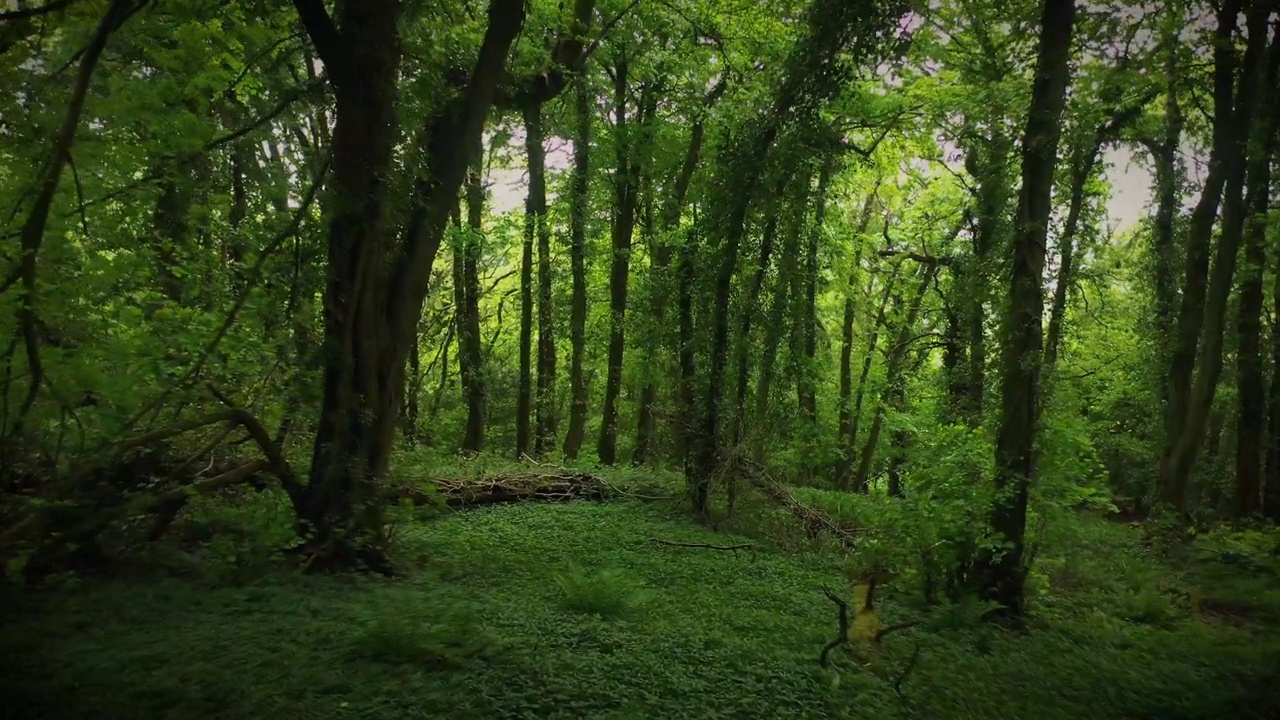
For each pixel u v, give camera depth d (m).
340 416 8.76
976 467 9.53
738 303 14.98
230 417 8.20
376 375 9.08
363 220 8.67
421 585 8.09
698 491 14.66
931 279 24.72
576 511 14.26
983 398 10.79
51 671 4.68
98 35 6.70
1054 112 9.17
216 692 4.57
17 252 6.89
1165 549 14.22
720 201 14.70
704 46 19.11
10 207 7.57
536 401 23.86
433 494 10.41
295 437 9.68
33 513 6.93
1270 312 19.09
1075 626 9.00
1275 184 15.73
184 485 8.44
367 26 8.59
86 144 7.95
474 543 10.95
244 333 8.70
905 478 10.44
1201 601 10.91
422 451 13.58
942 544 9.30
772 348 15.77
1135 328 21.88
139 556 7.44
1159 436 20.39
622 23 17.70
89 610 5.95
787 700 5.50
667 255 21.69
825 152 14.37
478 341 22.77
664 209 20.64
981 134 13.91
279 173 8.88
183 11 8.65
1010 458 9.23
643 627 7.06
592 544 11.50
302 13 8.46
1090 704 6.22
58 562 7.00
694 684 5.56
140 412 7.85
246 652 5.23
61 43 7.67
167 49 9.44
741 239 14.95
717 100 19.34
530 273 22.12
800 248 16.64
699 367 15.37
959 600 9.17
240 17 9.43
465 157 9.67
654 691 5.38
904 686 6.21
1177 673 7.18
